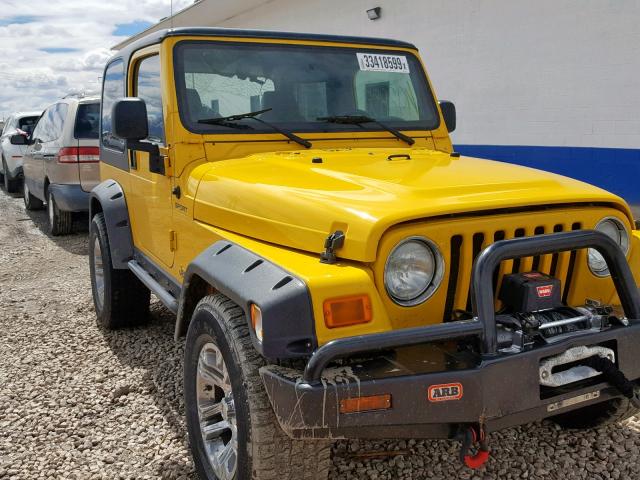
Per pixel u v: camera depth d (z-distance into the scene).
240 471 2.50
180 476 3.12
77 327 5.32
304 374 2.19
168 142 3.55
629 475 3.08
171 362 4.49
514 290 2.55
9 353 4.77
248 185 2.97
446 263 2.51
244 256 2.67
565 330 2.47
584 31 7.92
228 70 3.67
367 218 2.39
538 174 3.04
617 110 7.70
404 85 4.16
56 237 9.55
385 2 11.18
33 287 6.74
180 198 3.51
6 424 3.64
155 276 4.06
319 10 13.21
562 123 8.36
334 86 3.90
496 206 2.56
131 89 4.36
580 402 2.53
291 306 2.26
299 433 2.24
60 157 8.67
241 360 2.48
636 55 7.41
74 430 3.57
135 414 3.76
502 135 9.21
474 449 2.55
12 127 14.87
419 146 4.02
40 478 3.11
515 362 2.30
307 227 2.59
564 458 3.22
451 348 2.43
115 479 3.10
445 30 9.98
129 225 4.59
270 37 3.84
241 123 3.60
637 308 2.58
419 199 2.53
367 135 3.87
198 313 2.85
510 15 8.84
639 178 7.56
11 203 13.31
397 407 2.21
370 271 2.40
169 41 3.60
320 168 3.07
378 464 3.17
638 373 2.57
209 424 2.92
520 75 8.84
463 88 9.77
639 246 2.95
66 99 9.29
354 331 2.30
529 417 2.44
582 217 2.79
